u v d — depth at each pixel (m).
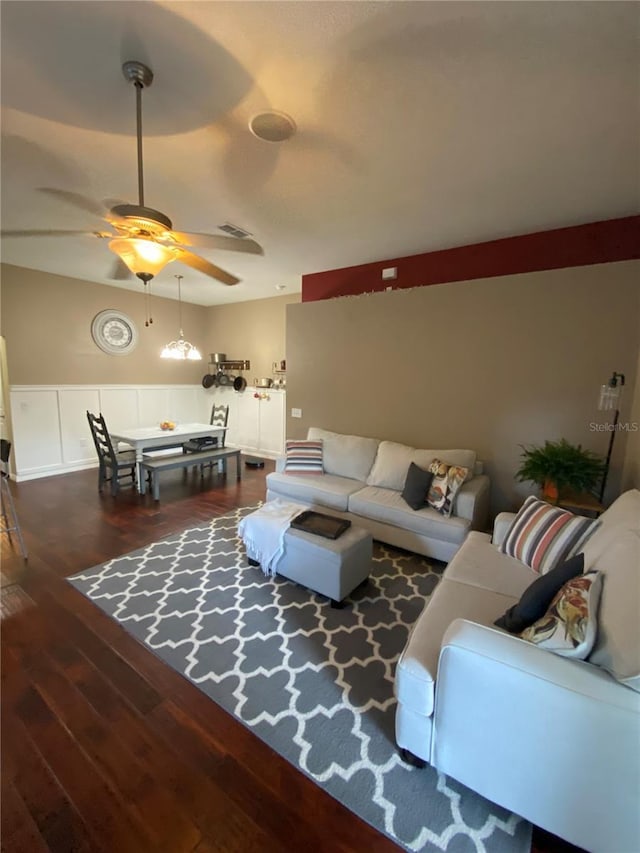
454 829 1.22
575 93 1.68
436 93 1.70
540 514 2.16
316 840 1.18
